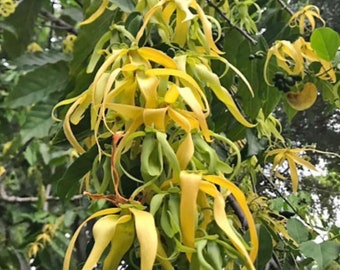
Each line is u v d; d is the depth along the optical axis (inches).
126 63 18.4
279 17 35.2
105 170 19.1
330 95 29.9
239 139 30.1
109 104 17.6
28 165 73.8
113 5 26.2
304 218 34.9
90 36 27.7
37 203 65.9
